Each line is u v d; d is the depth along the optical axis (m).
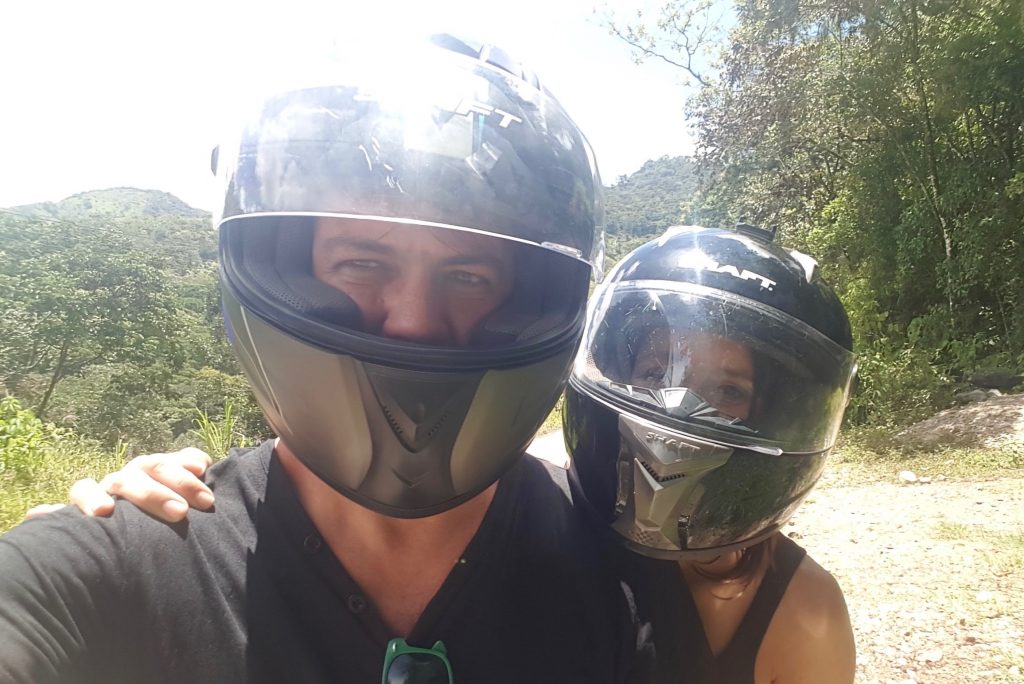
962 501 5.48
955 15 10.29
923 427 8.12
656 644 1.02
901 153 11.54
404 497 0.92
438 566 0.97
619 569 1.09
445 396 0.92
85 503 0.92
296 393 0.93
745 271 1.35
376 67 1.00
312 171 0.93
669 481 1.13
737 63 14.64
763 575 1.15
